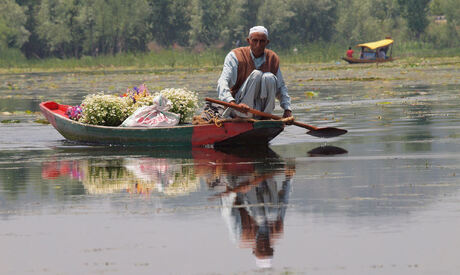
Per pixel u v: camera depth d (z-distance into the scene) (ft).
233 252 35.35
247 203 47.01
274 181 55.47
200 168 63.87
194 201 48.11
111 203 48.08
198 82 251.60
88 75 370.94
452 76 251.60
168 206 46.62
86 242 37.88
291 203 46.68
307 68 397.60
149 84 241.76
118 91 207.21
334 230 39.09
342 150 74.23
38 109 145.38
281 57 552.41
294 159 68.44
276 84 78.84
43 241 38.29
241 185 54.03
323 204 46.01
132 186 54.80
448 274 31.50
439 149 71.97
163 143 81.82
